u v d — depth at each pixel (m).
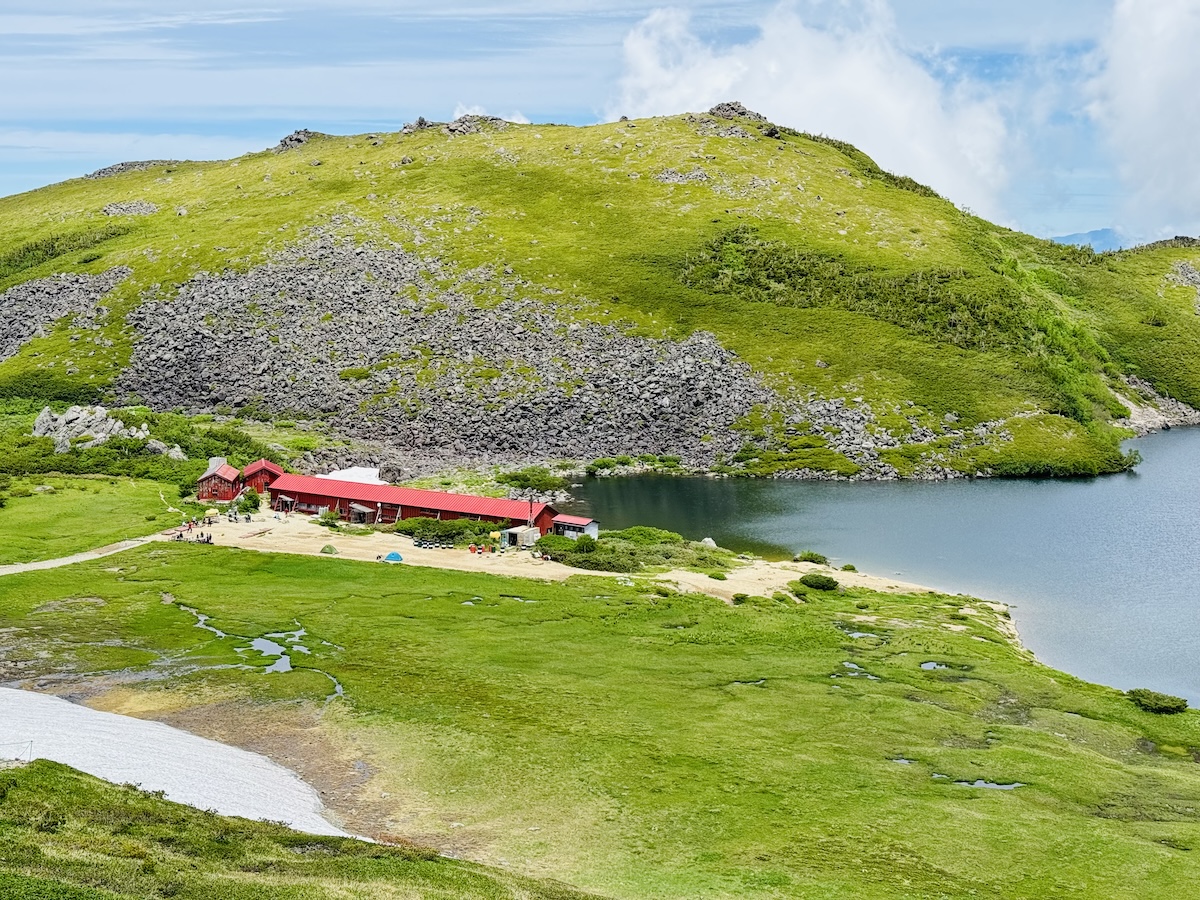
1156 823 51.44
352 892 37.28
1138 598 105.81
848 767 58.06
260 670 74.50
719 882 43.41
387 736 61.59
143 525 125.69
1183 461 198.38
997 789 55.66
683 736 62.44
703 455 191.75
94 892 34.00
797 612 95.38
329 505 141.88
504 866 44.72
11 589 96.50
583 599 98.00
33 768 46.25
